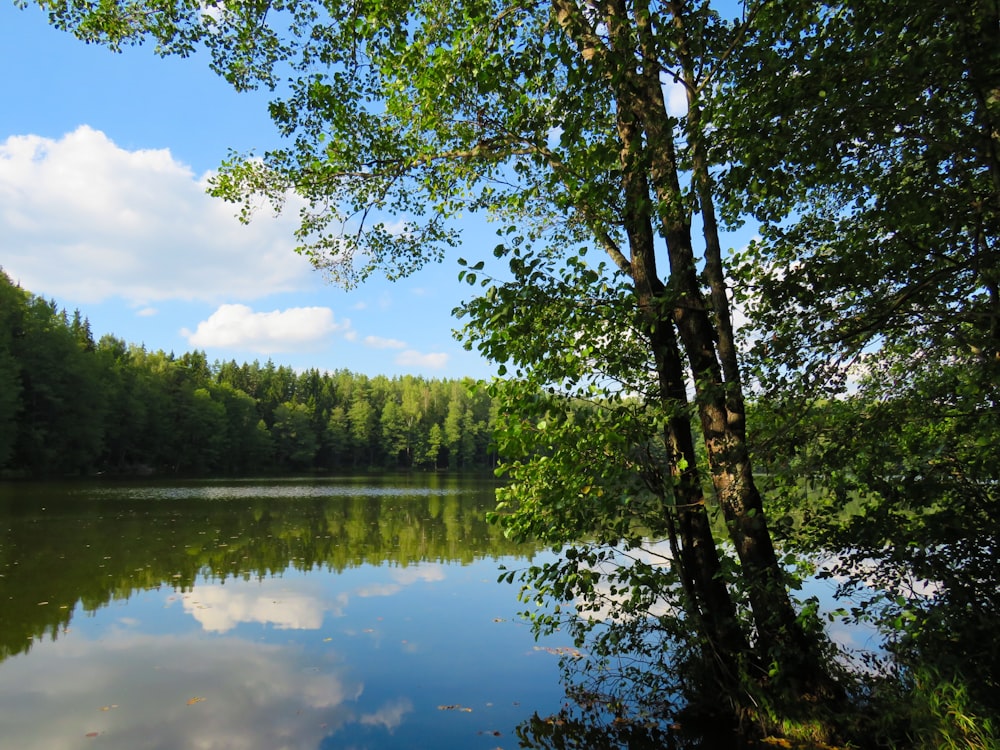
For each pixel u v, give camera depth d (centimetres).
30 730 489
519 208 727
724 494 496
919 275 433
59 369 4088
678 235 531
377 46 604
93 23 616
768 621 464
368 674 625
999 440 375
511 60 492
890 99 346
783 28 361
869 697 484
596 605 559
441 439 8650
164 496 2872
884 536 451
